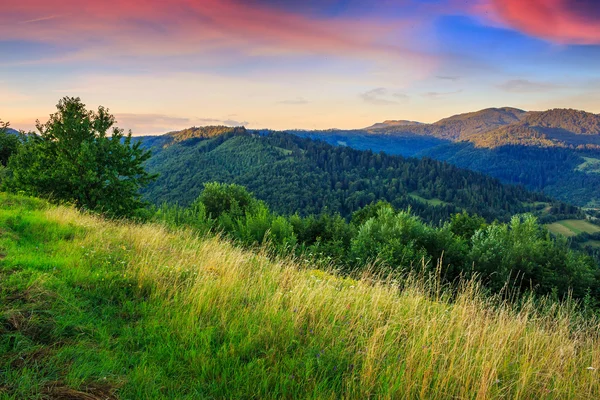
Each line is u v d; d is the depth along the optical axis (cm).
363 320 384
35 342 271
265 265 611
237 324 343
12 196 1010
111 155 1166
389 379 283
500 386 306
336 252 1273
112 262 493
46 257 471
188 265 521
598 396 322
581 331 484
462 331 387
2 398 205
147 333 317
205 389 257
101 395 225
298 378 276
